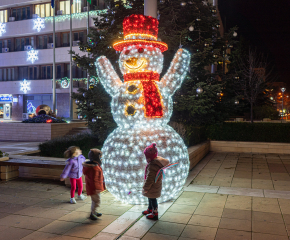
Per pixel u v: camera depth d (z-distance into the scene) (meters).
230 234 4.41
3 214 5.42
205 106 11.34
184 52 6.32
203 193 6.70
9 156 8.72
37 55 36.75
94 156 5.14
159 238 4.32
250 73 19.95
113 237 4.35
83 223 4.95
